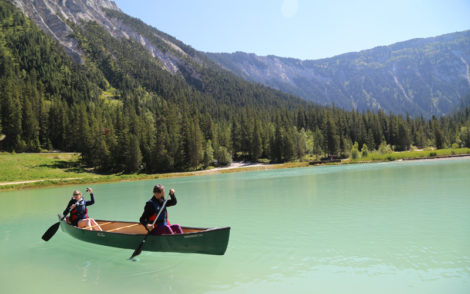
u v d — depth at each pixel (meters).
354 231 11.22
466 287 6.25
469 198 17.17
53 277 7.62
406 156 82.94
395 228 11.40
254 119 116.31
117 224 11.41
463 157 75.31
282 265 7.98
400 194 20.12
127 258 8.88
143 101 193.38
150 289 6.71
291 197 21.52
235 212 16.42
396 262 7.92
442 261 7.83
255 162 97.88
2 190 45.28
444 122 170.00
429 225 11.62
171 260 8.58
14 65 162.62
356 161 81.62
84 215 11.16
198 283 6.94
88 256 9.22
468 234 10.16
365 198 19.12
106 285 7.01
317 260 8.28
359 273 7.28
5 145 88.94
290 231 11.59
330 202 18.23
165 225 8.51
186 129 85.06
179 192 30.25
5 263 8.80
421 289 6.29
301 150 99.31
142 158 79.31
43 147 100.50
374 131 122.75
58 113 104.94
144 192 33.38
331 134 100.19
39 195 35.34
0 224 16.00
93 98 169.88
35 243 11.18
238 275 7.36
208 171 74.31
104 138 81.44
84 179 55.38
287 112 162.50
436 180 27.94
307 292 6.32
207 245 8.05
